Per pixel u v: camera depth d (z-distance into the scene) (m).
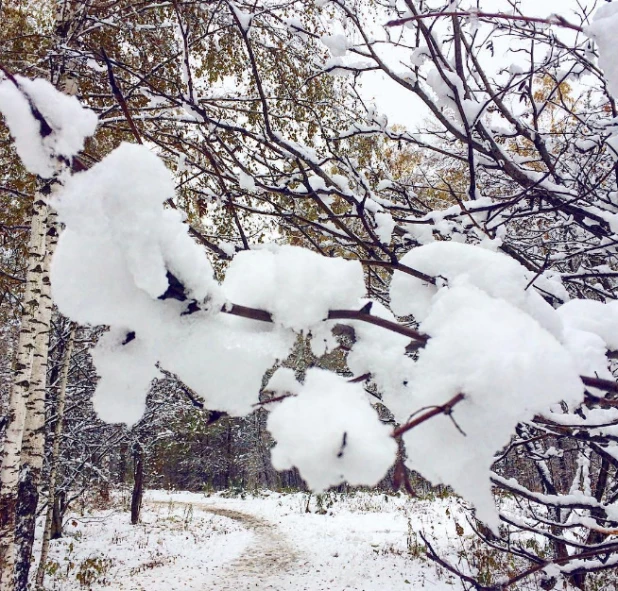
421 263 1.11
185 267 0.72
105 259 0.69
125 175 0.65
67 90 4.32
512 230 3.29
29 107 0.64
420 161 3.79
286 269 0.83
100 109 3.75
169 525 13.87
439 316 0.80
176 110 4.07
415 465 0.70
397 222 2.63
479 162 2.98
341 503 17.19
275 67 4.46
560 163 2.99
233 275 0.88
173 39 4.40
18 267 6.15
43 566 7.03
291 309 0.81
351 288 0.83
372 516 14.30
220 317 0.79
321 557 10.10
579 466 4.21
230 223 3.59
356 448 0.52
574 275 2.17
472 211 2.03
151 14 4.46
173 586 8.27
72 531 11.80
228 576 8.96
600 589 3.65
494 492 3.79
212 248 1.65
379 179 3.18
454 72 2.38
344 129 4.09
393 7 2.66
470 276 1.05
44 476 8.08
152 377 0.76
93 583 8.20
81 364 8.68
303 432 0.54
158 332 0.74
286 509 17.00
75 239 0.69
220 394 0.77
